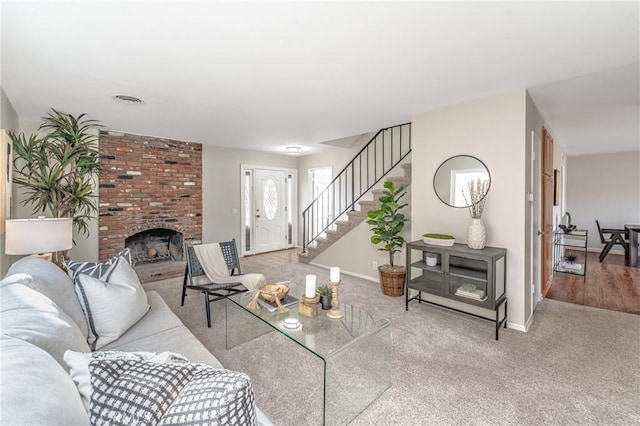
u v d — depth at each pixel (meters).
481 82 2.62
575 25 1.76
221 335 2.71
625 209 6.72
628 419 1.68
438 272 3.06
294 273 4.95
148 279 4.39
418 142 3.53
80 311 1.70
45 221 2.25
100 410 0.76
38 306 1.25
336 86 2.70
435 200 3.39
